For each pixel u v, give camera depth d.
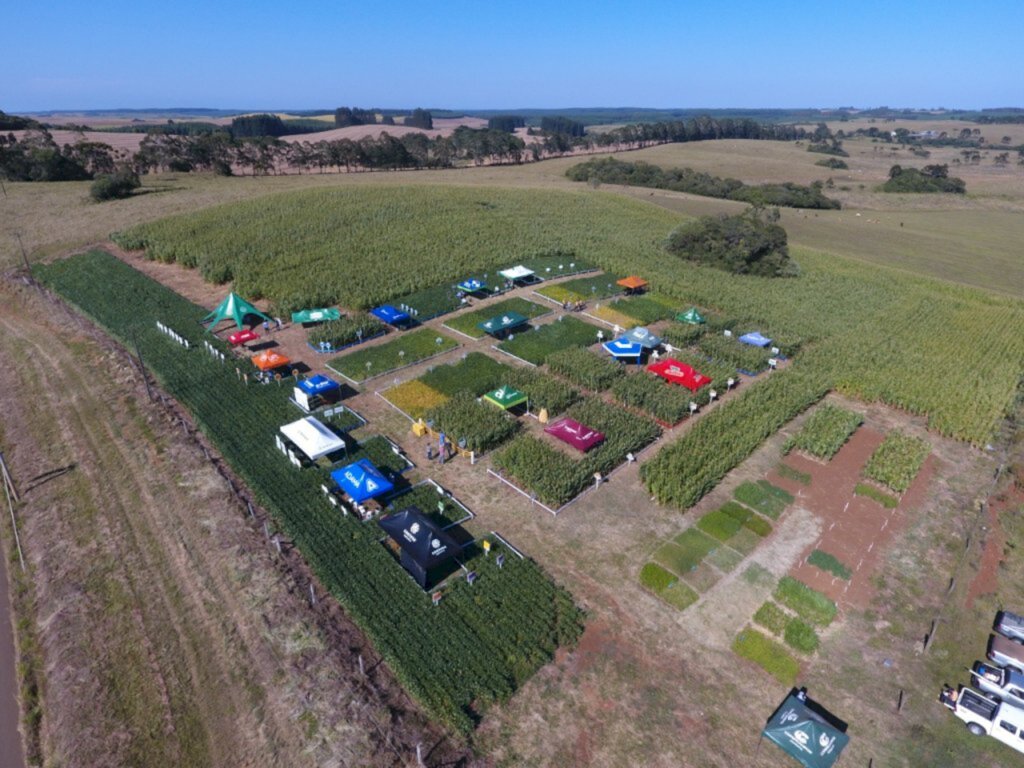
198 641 30.12
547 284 81.38
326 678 28.39
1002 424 52.31
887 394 55.09
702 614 32.72
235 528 37.09
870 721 27.78
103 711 26.86
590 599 33.44
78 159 137.38
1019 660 29.84
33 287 72.31
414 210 106.62
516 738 26.50
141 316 65.75
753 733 27.14
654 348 63.84
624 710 27.83
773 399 53.75
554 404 50.75
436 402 51.66
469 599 32.81
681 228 96.88
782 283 86.38
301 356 59.44
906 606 33.88
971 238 123.56
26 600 32.69
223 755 25.44
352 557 35.16
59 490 40.09
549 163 198.75
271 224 94.12
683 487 41.53
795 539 38.38
